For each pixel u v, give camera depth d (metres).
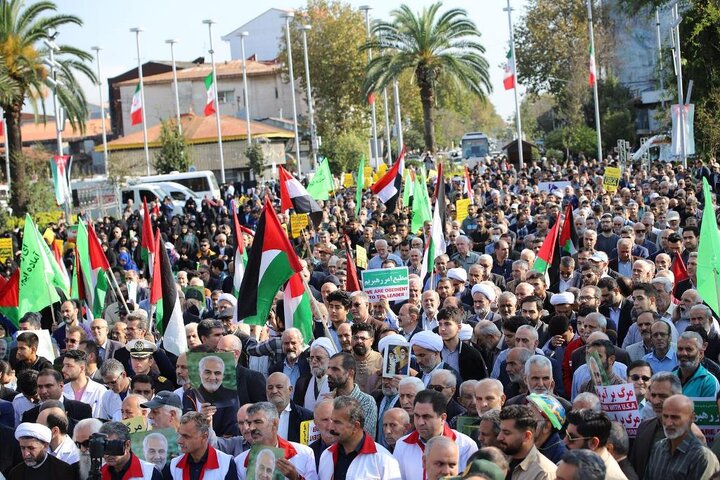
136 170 78.19
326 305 14.14
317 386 10.89
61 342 15.70
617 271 17.20
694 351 9.70
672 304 13.16
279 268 12.41
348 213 30.80
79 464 8.86
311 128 67.69
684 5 52.31
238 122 82.50
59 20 47.28
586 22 82.00
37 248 15.57
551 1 90.81
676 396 7.72
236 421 10.12
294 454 8.33
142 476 8.40
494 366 11.25
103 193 55.59
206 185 58.94
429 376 10.36
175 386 12.26
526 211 23.98
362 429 8.15
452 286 15.14
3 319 16.83
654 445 8.02
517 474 7.34
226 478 8.41
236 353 11.03
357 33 85.44
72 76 50.69
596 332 10.13
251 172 71.75
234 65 102.38
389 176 24.77
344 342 11.70
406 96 89.25
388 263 15.81
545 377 9.02
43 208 49.09
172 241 33.16
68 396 11.21
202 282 18.66
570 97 78.75
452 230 21.66
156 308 14.54
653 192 28.59
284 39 88.94
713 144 48.34
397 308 15.91
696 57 51.22
